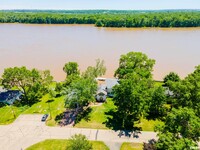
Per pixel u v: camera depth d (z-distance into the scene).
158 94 42.34
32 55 89.12
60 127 40.50
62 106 47.47
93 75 54.56
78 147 29.61
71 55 87.19
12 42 115.12
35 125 41.28
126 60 53.69
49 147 35.62
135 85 39.41
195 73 43.91
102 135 38.16
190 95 37.69
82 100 41.78
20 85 50.31
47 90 53.22
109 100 50.00
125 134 38.34
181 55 84.12
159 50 91.56
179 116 29.64
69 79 52.47
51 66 75.31
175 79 53.59
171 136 28.66
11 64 78.56
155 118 42.81
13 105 48.97
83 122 41.88
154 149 33.56
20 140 37.38
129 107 39.34
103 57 83.25
